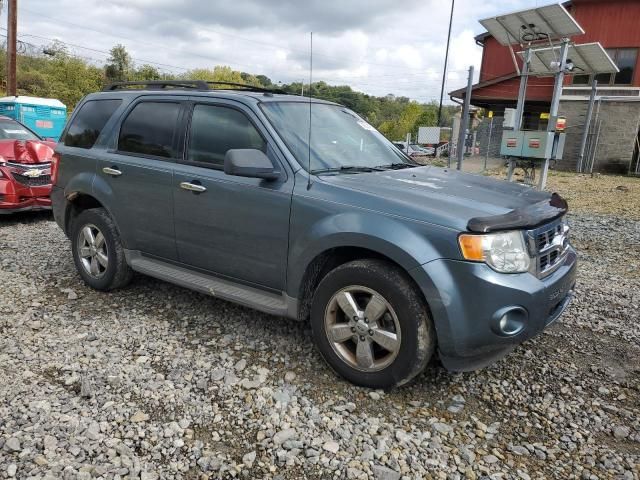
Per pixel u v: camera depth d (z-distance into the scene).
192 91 4.21
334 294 3.27
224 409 3.00
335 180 3.42
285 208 3.42
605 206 10.98
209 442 2.71
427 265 2.88
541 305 2.96
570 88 22.05
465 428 2.92
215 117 3.97
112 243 4.59
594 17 21.77
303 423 2.88
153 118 4.38
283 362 3.56
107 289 4.76
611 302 4.96
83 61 51.19
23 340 3.79
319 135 3.91
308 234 3.30
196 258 4.04
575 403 3.20
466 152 23.22
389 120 57.72
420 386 3.33
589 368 3.64
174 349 3.71
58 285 5.00
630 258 6.71
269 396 3.13
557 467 2.61
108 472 2.46
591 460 2.67
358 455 2.64
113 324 4.12
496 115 25.69
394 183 3.43
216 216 3.78
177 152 4.12
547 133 10.13
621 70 21.58
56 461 2.51
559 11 9.76
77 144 4.96
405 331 3.00
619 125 20.50
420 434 2.83
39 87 50.25
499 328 2.86
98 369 3.40
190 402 3.05
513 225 2.93
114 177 4.48
